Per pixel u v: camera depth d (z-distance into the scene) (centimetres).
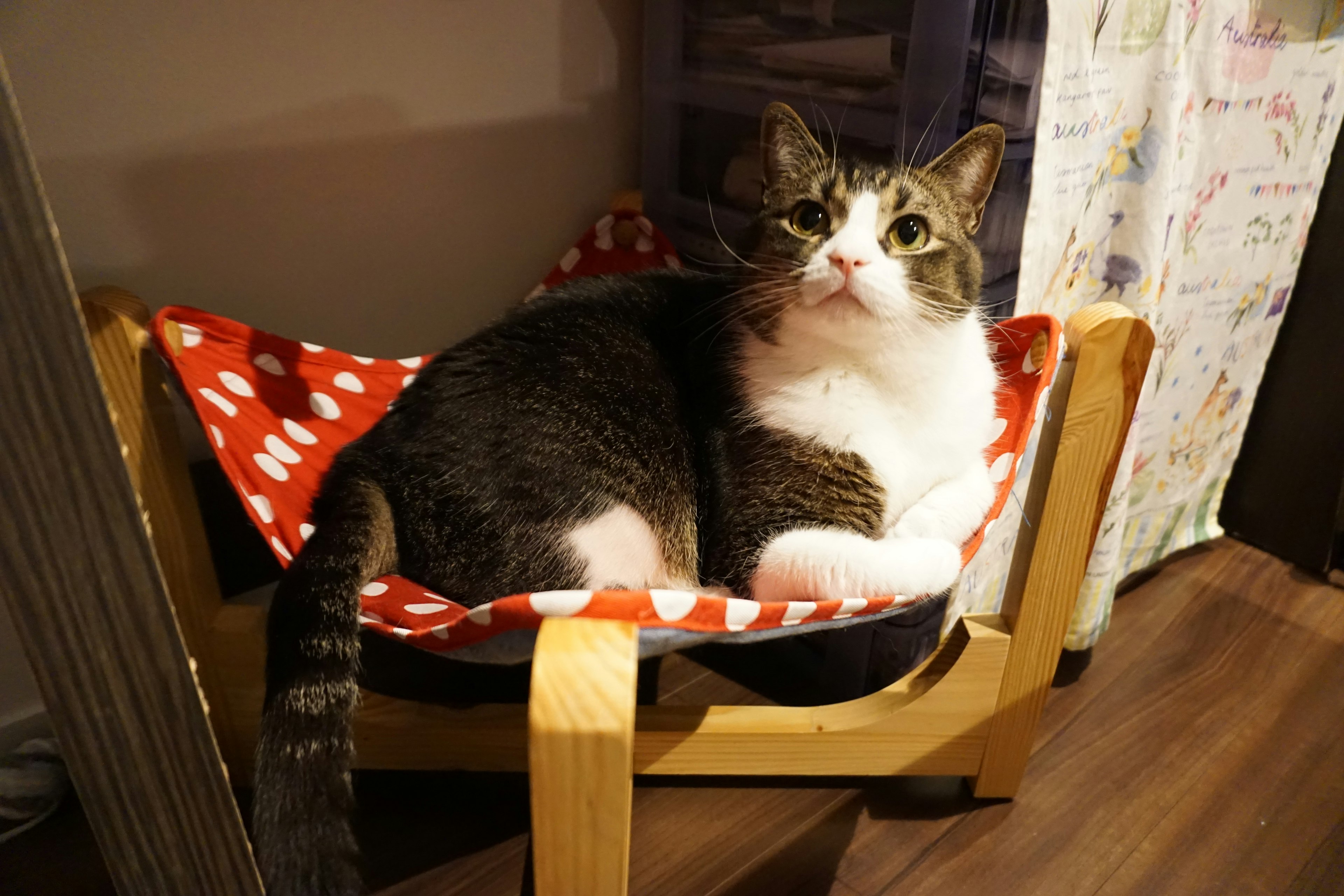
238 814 46
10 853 91
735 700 117
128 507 37
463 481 78
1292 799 104
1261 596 144
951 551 75
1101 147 96
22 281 32
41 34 87
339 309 118
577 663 48
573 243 138
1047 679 96
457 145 120
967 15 85
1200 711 118
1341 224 135
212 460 112
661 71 127
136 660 40
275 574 116
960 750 99
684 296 96
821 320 80
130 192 97
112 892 87
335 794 59
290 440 89
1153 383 123
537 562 79
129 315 80
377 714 96
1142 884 93
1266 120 116
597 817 48
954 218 85
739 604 59
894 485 84
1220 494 156
